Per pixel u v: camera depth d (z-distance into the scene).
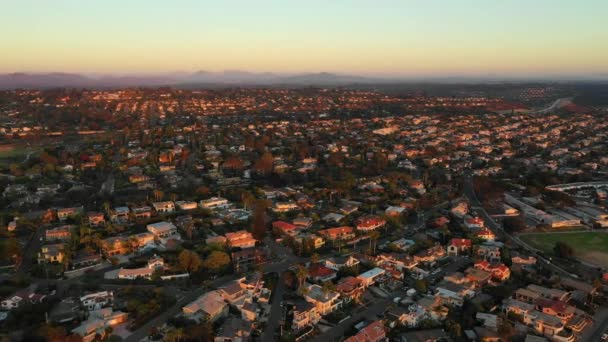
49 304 123.81
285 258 161.25
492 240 181.75
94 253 157.75
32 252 161.12
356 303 131.25
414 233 187.88
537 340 111.81
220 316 122.06
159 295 128.50
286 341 111.19
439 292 134.62
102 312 119.56
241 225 189.75
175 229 179.38
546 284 144.00
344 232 179.88
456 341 114.31
